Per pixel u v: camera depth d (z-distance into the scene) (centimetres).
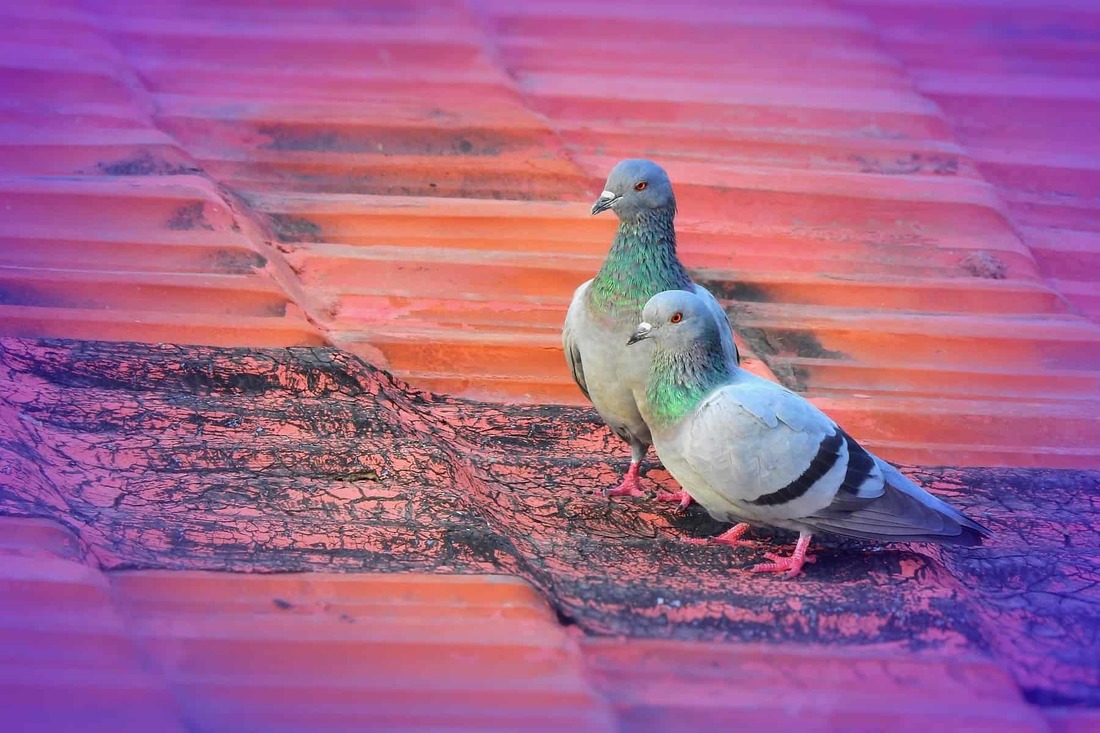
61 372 874
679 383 770
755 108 1319
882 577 751
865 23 1413
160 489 752
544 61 1364
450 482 800
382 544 707
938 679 623
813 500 736
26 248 1008
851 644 651
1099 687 645
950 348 1064
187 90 1276
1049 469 942
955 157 1289
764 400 748
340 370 924
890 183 1232
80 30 1281
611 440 959
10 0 1277
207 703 559
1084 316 1139
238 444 813
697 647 634
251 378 905
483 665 597
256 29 1334
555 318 1072
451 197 1207
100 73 1229
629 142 1277
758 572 760
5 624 575
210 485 763
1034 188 1292
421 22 1367
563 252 1147
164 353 912
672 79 1354
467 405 977
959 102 1363
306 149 1230
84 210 1044
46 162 1132
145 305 969
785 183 1219
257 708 559
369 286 1085
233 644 593
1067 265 1215
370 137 1241
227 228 1059
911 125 1320
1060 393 1035
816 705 598
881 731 586
